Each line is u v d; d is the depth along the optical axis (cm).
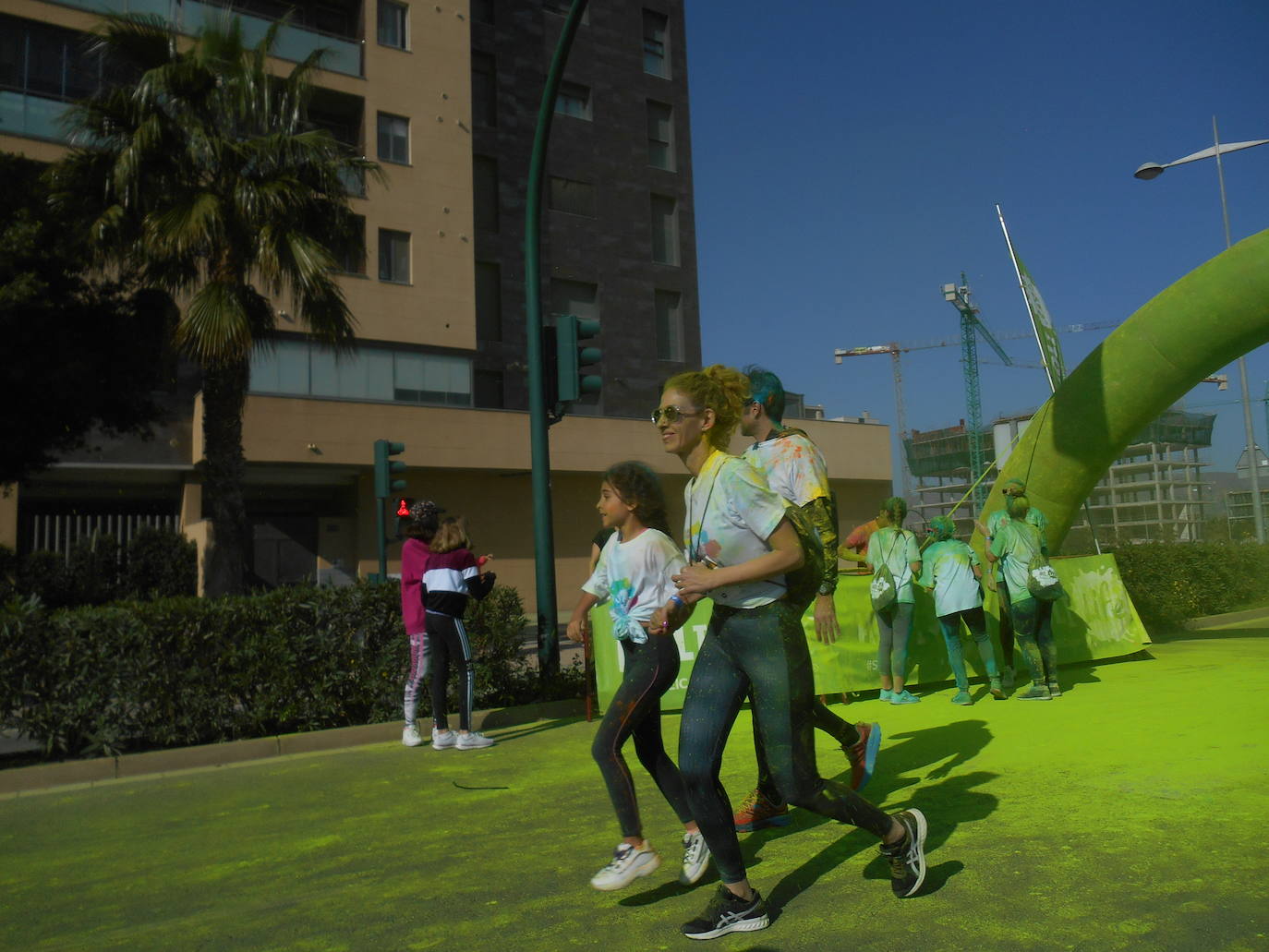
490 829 471
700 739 311
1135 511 13000
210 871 425
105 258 1452
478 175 3164
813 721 316
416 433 2652
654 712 371
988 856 375
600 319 3344
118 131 1421
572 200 3362
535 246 959
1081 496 1137
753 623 311
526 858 417
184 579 2278
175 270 1452
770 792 433
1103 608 1038
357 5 2862
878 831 326
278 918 356
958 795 473
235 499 1506
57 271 1466
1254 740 560
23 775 634
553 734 751
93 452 2291
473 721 802
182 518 2450
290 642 752
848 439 3694
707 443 334
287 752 718
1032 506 1138
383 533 1486
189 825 514
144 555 2272
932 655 908
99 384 1577
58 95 2283
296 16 2794
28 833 513
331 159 1494
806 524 317
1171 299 1052
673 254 3591
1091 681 877
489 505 2859
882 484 3816
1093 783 481
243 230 1429
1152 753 542
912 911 321
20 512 2400
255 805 554
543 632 911
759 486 307
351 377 2677
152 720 695
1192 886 330
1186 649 1102
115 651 691
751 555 313
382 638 796
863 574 910
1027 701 784
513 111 3259
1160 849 372
